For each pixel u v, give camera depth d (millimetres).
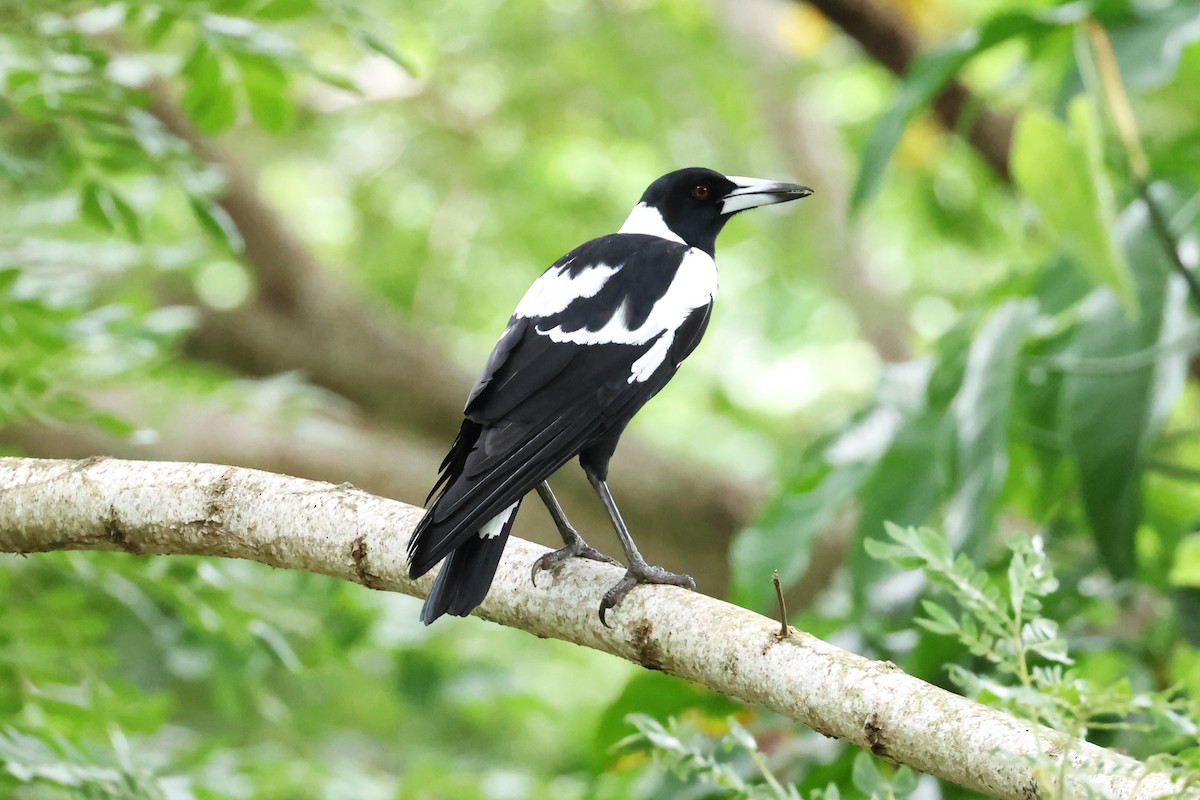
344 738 15234
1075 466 8711
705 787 7914
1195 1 9117
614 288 8141
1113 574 8461
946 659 8234
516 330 7902
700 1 21938
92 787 7820
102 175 9516
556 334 7828
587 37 21750
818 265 22750
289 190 23969
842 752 7863
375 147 23062
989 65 15555
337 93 21188
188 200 9547
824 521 9586
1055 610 8875
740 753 8164
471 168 22766
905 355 21203
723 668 5574
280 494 6445
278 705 11617
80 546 6789
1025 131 7285
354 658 11703
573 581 6246
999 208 18250
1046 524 10000
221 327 17938
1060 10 9023
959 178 18781
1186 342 8570
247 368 18250
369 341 18594
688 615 5777
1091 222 7391
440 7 21484
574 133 22875
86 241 11633
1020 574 5109
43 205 10148
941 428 9117
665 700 8734
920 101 9414
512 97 22047
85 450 13836
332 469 16406
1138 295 8742
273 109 9688
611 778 9828
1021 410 9844
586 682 18125
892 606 8977
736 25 21391
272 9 9172
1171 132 13773
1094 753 4695
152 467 6664
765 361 24672
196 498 6500
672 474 18422
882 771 7766
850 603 9453
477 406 7469
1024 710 4828
